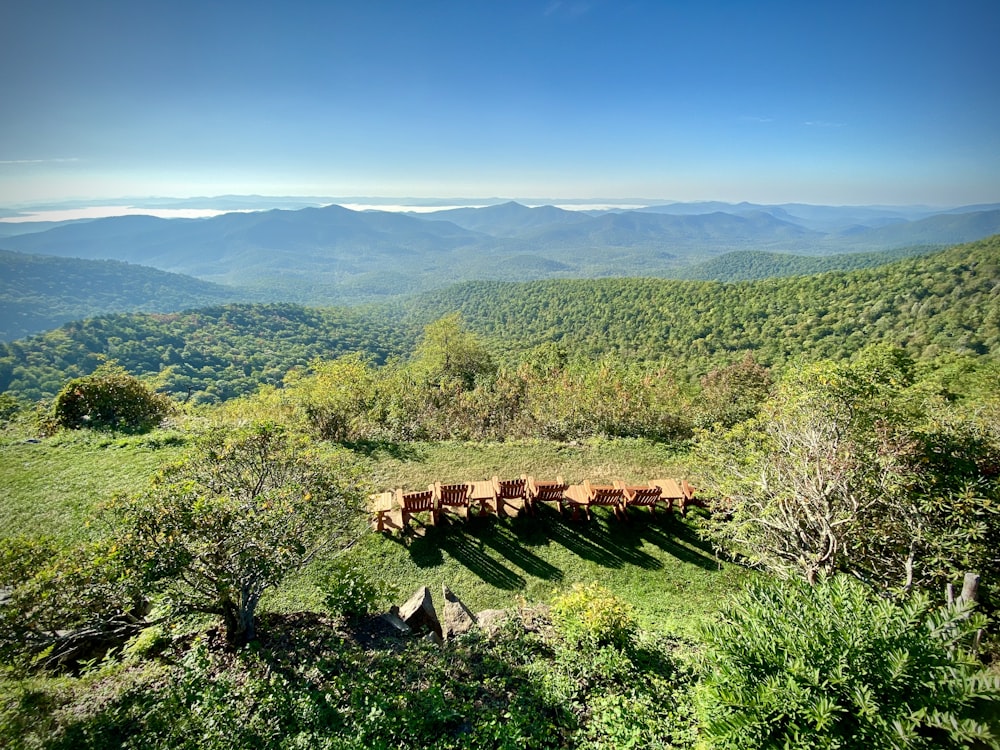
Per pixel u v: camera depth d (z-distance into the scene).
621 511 10.38
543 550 9.54
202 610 5.38
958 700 3.51
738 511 8.48
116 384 15.41
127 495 5.43
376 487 11.31
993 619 5.90
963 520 6.82
